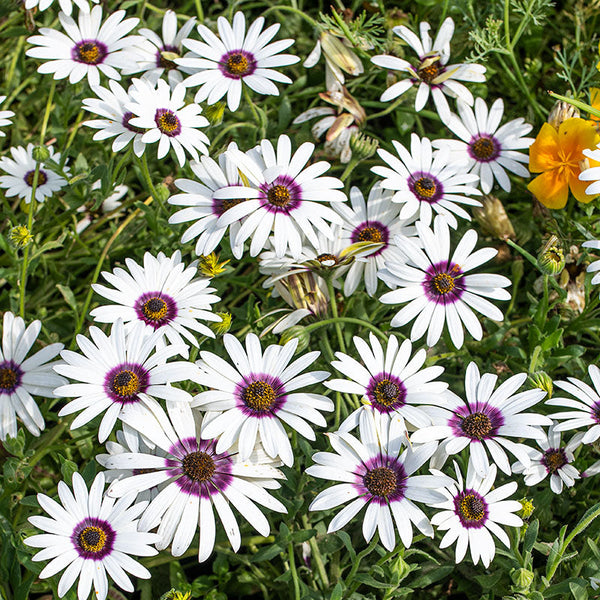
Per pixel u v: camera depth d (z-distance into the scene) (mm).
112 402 585
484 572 624
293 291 652
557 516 658
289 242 633
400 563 572
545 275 651
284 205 639
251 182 639
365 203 693
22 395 611
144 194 763
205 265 633
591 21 824
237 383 597
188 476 581
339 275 674
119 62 705
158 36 758
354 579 589
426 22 759
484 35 729
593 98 728
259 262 664
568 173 692
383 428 591
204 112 685
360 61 746
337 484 611
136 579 650
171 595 569
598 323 695
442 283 632
